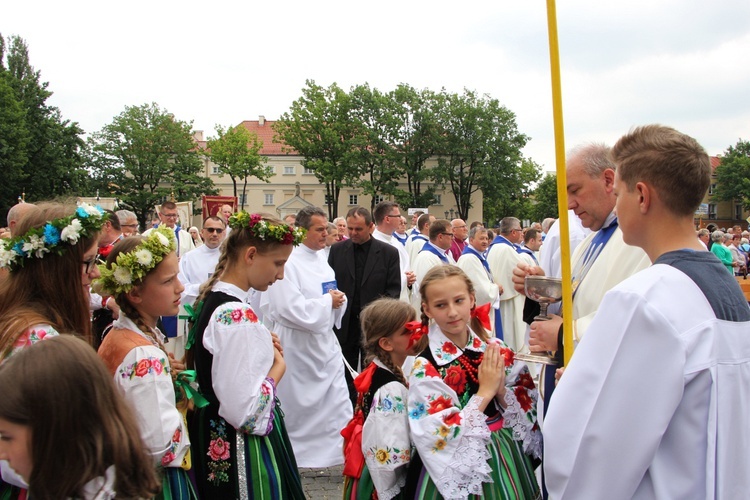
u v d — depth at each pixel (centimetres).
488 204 5438
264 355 244
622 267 258
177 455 212
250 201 5650
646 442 141
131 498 136
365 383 258
